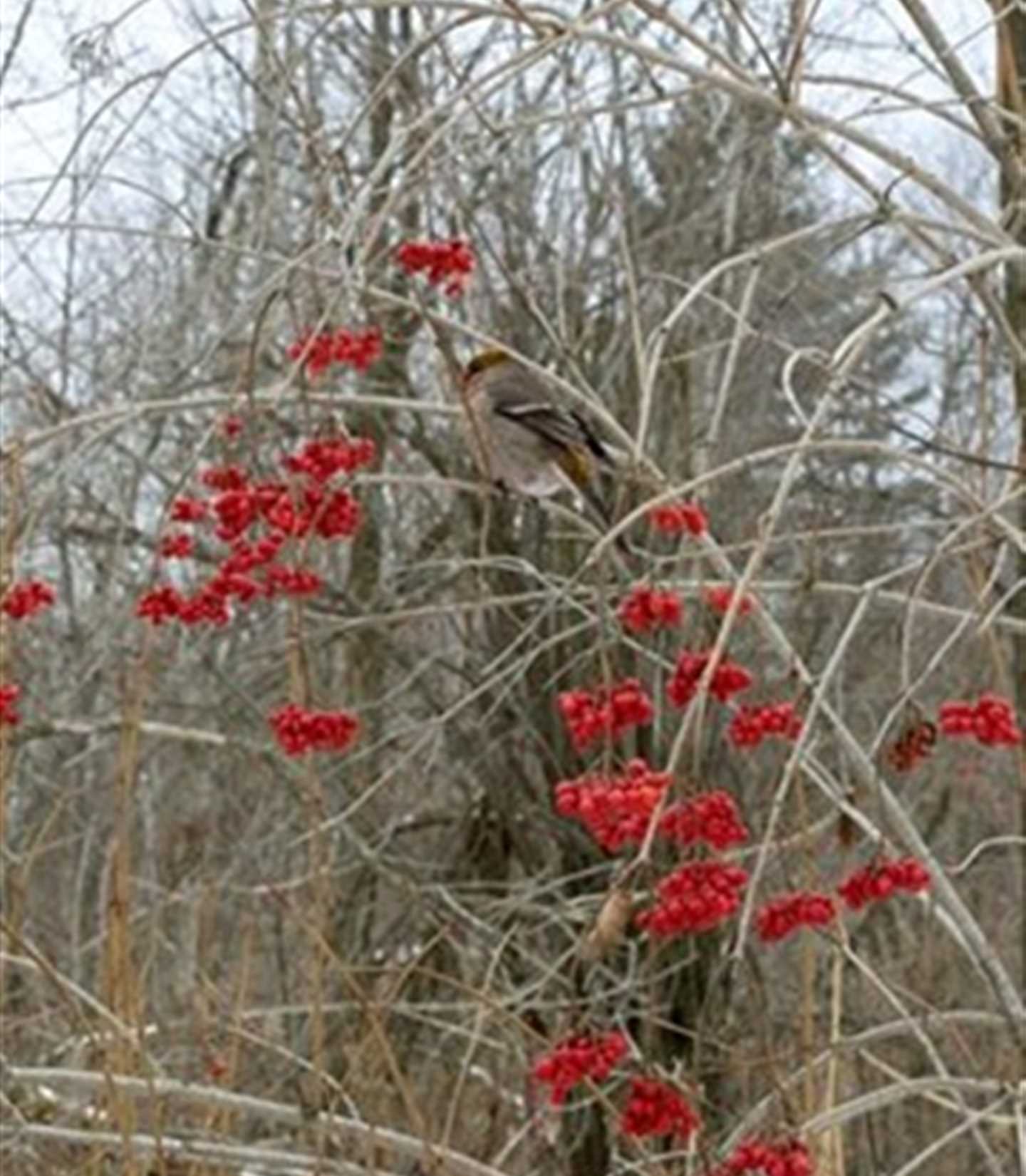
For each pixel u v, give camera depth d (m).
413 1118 9.41
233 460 9.21
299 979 14.48
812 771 8.66
